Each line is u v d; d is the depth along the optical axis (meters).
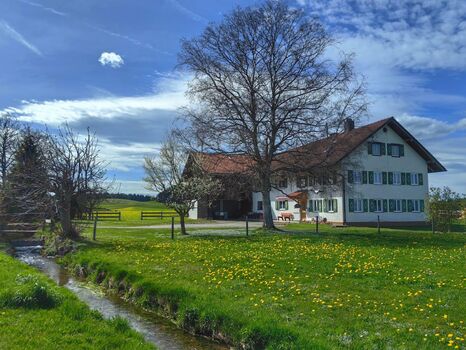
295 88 33.44
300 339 8.16
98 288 15.20
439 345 7.97
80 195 27.44
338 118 33.16
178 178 33.62
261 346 8.72
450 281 13.38
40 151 28.95
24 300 10.36
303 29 33.72
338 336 8.41
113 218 63.34
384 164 52.72
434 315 9.78
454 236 31.00
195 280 13.80
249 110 33.78
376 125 52.81
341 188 36.72
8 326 8.75
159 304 12.10
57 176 26.27
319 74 33.47
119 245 24.23
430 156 54.72
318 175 34.34
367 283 13.18
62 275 17.89
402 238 28.95
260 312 10.00
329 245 24.00
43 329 8.75
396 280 13.59
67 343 8.06
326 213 52.62
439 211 35.22
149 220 59.03
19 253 25.55
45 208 28.39
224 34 33.84
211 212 65.69
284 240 27.03
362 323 9.21
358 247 22.98
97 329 9.02
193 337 10.09
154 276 14.42
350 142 49.56
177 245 24.22
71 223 27.45
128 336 9.02
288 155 34.34
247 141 33.44
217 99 33.78
